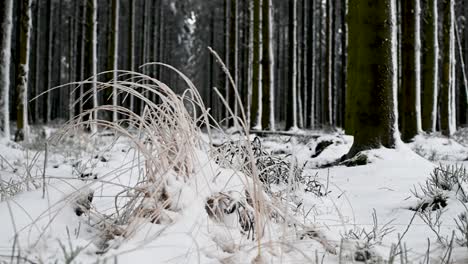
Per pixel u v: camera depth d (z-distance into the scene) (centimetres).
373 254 255
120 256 209
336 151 799
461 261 249
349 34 770
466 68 3128
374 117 694
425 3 1628
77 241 221
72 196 264
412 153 677
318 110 3781
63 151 752
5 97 1055
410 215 380
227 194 273
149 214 262
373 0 704
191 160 276
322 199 437
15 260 196
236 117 256
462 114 3059
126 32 3825
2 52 1062
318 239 279
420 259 253
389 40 700
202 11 3972
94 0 1647
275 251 247
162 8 3678
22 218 237
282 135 1470
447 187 421
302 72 2664
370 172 600
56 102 3969
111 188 371
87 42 1642
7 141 1016
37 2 2733
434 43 1587
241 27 3114
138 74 267
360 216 390
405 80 1337
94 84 263
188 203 259
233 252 241
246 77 2623
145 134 286
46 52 2956
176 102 277
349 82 760
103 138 923
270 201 286
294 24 1977
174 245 225
